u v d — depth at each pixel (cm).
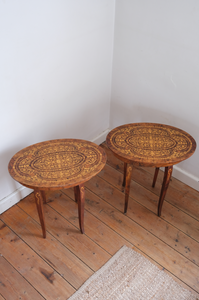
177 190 235
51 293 165
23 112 192
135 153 179
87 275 174
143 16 207
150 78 227
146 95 238
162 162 172
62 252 187
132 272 175
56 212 213
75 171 164
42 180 157
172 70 208
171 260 183
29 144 209
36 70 186
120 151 181
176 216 213
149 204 222
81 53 214
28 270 176
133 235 198
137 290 166
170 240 196
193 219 211
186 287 169
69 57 205
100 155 178
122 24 224
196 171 230
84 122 254
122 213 214
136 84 241
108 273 174
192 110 211
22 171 164
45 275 174
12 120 187
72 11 189
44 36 180
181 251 189
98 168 167
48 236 196
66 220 208
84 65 222
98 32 220
